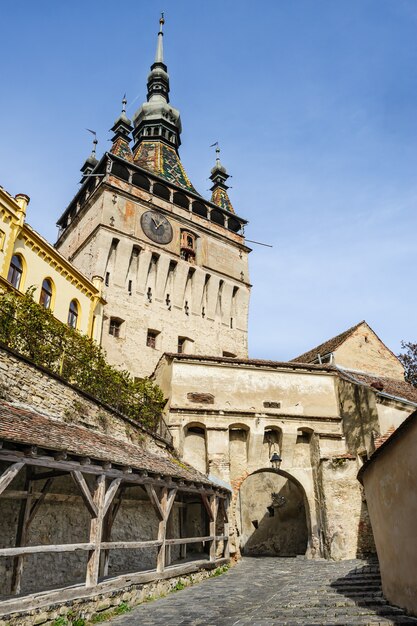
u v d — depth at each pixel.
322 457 22.30
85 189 40.91
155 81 55.53
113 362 32.50
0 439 8.44
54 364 16.25
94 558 10.41
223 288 41.78
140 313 35.56
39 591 10.43
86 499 10.34
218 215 46.03
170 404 22.11
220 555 19.84
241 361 23.69
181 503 19.75
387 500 10.21
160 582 13.09
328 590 12.62
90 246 36.19
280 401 23.38
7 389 12.81
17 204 22.86
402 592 9.34
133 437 18.39
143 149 48.53
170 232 39.72
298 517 27.30
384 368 33.34
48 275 25.36
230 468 22.22
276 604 11.23
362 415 22.47
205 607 11.21
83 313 28.50
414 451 8.58
